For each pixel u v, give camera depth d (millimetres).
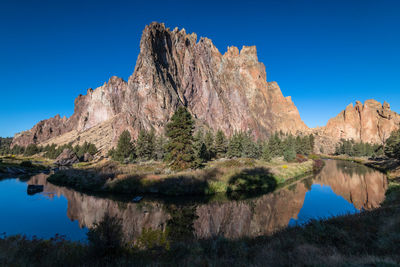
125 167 42875
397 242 9141
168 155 38969
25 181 43562
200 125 138625
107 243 10258
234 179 34344
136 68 136125
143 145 62031
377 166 65812
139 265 8789
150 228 17531
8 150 155500
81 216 21438
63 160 83688
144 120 120625
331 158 120812
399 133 71000
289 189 34469
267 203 26297
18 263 8562
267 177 38625
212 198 28000
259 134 188750
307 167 58188
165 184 30469
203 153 56844
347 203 26375
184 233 16266
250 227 18016
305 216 21250
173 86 154500
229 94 194750
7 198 28828
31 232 17422
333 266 7160
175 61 172875
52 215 21797
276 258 8539
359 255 8500
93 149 104375
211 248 10406
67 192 32031
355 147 127750
